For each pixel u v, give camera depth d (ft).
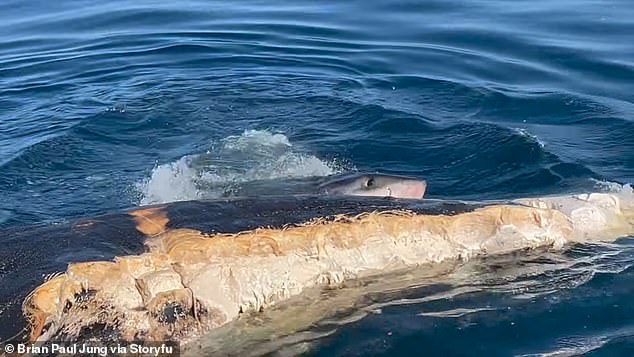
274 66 40.06
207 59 41.27
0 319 13.83
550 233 17.83
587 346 15.80
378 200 17.66
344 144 31.27
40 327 13.83
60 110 34.83
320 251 16.07
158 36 44.57
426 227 16.99
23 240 15.56
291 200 17.21
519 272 17.29
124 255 14.90
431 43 42.22
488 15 46.16
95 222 16.10
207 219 16.14
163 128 33.35
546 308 16.58
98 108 34.86
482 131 30.81
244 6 50.37
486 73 37.99
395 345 15.49
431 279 16.72
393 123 32.53
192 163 29.91
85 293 14.28
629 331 16.12
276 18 47.34
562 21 44.45
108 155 30.94
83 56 41.86
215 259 15.26
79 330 14.06
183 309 14.76
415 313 16.24
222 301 15.10
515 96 34.65
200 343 14.78
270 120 33.81
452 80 36.86
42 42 44.37
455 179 28.17
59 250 15.06
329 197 17.61
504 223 17.57
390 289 16.43
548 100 34.14
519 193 26.48
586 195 19.30
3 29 47.01
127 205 26.76
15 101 36.32
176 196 27.22
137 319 14.40
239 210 16.60
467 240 17.19
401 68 39.06
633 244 18.24
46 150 30.63
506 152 29.14
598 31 42.68
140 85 37.65
